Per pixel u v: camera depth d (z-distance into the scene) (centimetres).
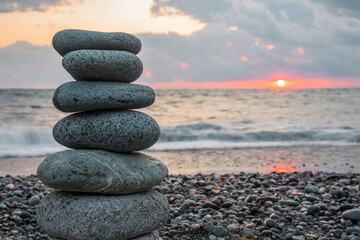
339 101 3350
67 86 338
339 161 1018
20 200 558
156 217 336
